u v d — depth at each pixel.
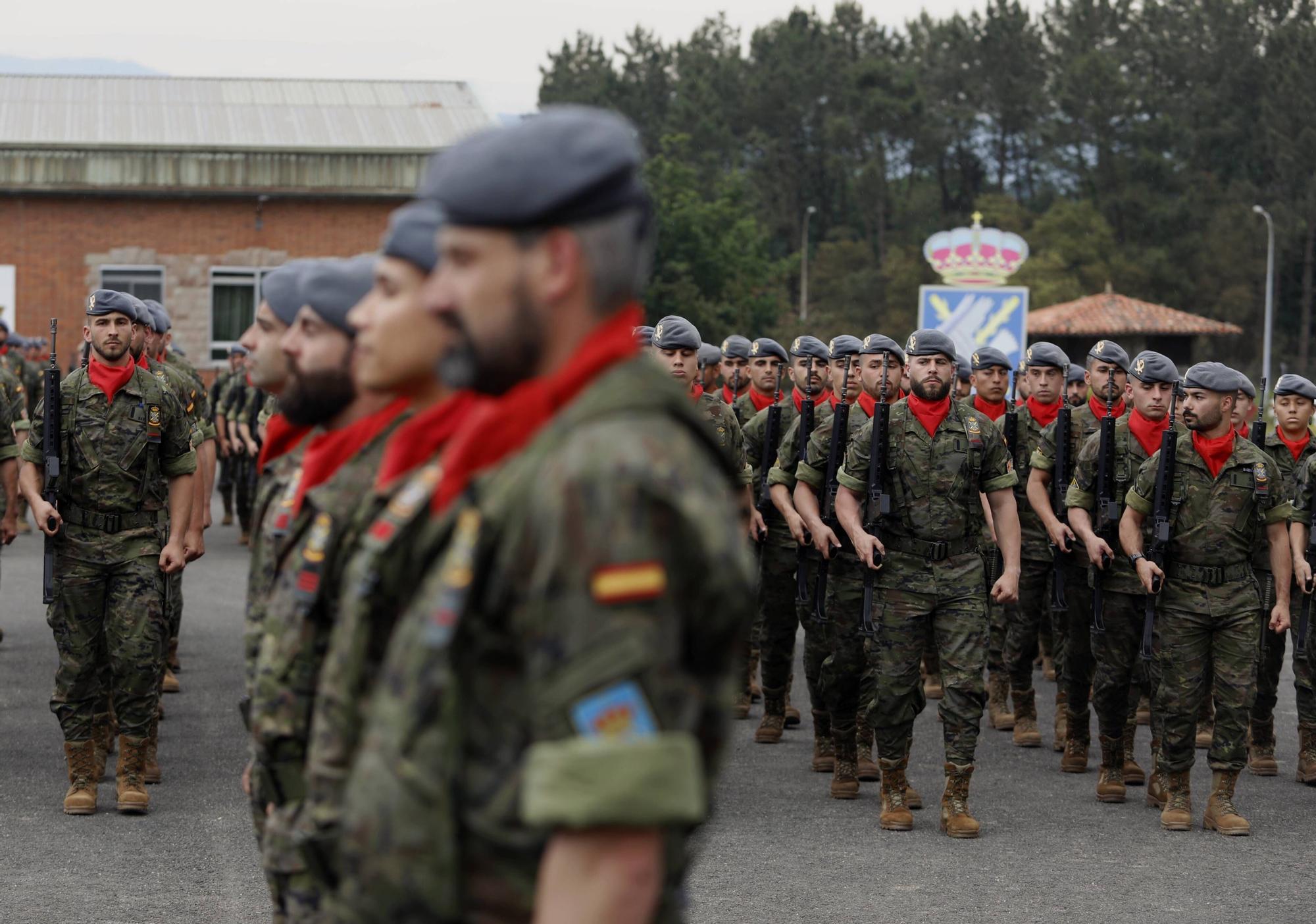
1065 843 11.95
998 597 12.30
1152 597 12.92
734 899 10.20
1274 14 168.25
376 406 5.66
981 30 181.75
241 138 51.09
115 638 11.82
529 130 3.12
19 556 27.53
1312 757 14.64
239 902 9.79
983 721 17.61
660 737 2.86
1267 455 12.77
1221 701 12.47
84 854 10.84
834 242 173.25
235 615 21.92
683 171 119.75
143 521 11.97
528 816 2.90
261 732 5.00
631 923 2.87
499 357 3.16
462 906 3.19
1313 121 154.25
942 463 12.05
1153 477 12.62
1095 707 13.74
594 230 3.11
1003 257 38.47
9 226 49.31
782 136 178.12
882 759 12.27
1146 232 155.62
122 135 50.62
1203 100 163.75
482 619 3.13
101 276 49.78
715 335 116.44
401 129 53.00
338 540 4.87
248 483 29.27
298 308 6.22
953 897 10.35
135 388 11.95
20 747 14.12
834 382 15.59
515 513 3.05
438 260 4.53
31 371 26.78
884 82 173.12
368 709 3.79
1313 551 14.50
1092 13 175.88
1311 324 153.25
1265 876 11.09
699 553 2.91
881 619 12.12
